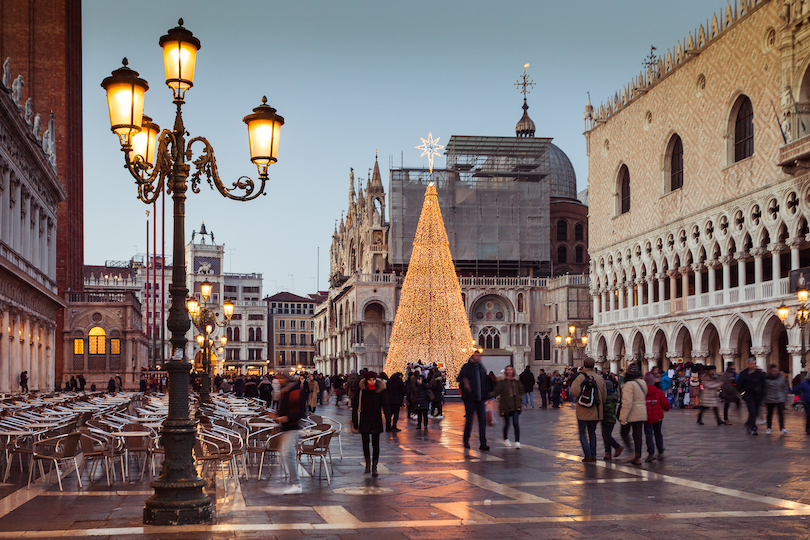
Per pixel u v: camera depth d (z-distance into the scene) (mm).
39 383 59344
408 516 13117
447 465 20047
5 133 43625
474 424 35125
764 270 60219
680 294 69375
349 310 103875
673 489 15898
